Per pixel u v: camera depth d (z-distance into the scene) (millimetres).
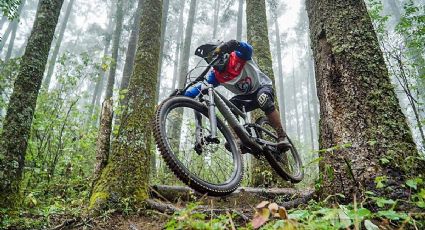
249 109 3648
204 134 3053
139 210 3549
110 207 3537
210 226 1818
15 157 3844
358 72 2656
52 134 6020
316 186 2752
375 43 2793
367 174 2328
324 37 3010
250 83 3467
